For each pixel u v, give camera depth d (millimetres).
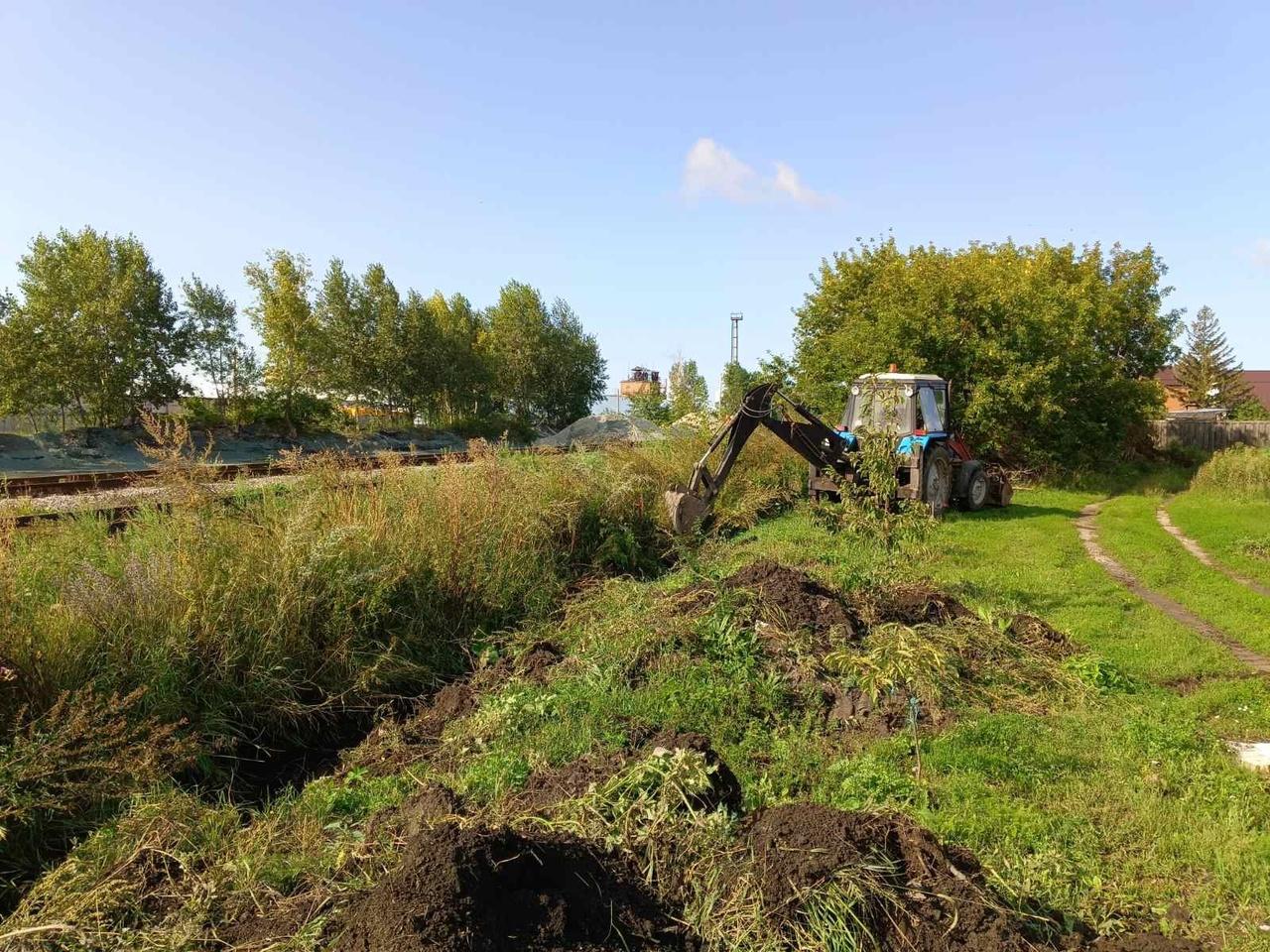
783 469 16953
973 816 4578
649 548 11727
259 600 6742
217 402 38531
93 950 3619
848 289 27375
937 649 6473
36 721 4867
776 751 5445
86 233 33812
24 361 31000
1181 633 8195
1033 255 30375
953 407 22734
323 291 41969
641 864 3768
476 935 3049
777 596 7379
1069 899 3879
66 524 7930
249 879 4145
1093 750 5465
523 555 9547
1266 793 4863
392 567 7992
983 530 14102
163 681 5809
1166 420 36594
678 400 22234
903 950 3311
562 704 6047
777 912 3393
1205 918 3805
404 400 45156
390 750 6012
